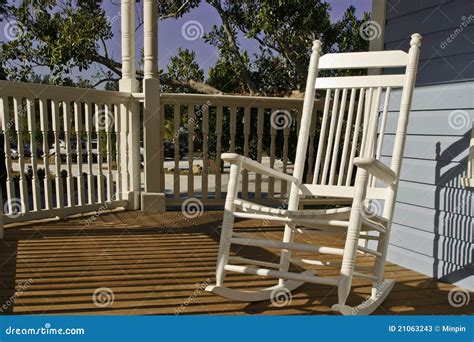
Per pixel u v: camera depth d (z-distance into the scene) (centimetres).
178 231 285
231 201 177
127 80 340
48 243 248
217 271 172
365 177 154
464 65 200
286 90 591
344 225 158
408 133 232
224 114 504
